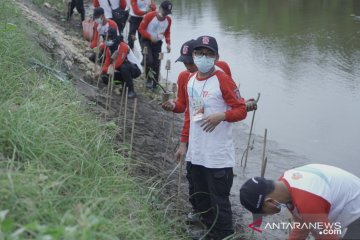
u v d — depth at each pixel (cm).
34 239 333
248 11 2080
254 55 1455
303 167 397
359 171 800
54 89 643
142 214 480
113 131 658
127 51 904
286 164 809
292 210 390
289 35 1681
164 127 871
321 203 375
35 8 1430
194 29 1753
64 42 1070
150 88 1061
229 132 521
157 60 1067
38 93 586
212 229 555
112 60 888
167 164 714
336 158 841
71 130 539
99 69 958
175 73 1279
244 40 1619
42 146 471
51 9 1586
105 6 1216
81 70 945
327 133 938
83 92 823
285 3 2230
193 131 525
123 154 643
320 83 1219
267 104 1084
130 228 411
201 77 515
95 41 1040
